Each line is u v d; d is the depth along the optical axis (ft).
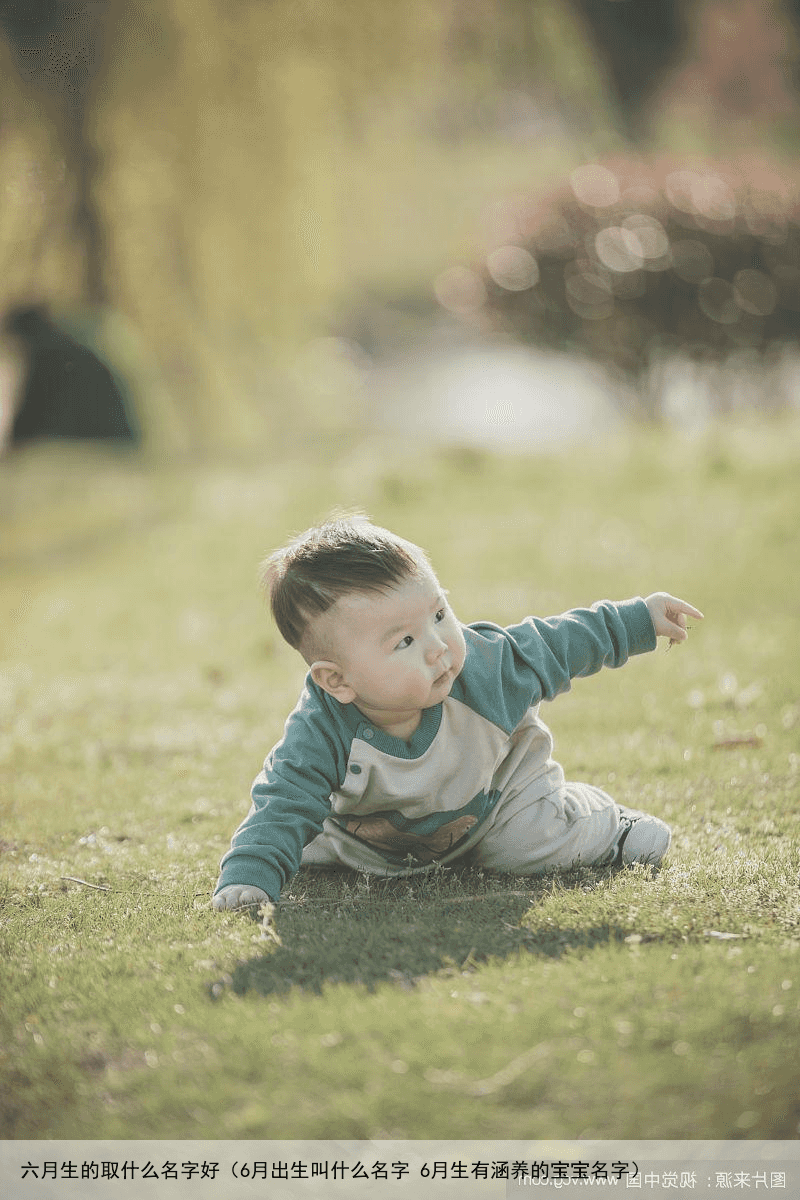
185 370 65.41
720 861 11.60
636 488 36.06
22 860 13.41
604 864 12.03
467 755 10.96
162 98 58.44
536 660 11.25
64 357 60.08
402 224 126.62
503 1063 7.82
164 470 52.95
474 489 37.81
